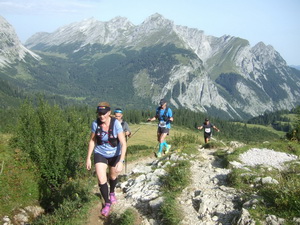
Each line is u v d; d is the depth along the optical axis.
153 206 6.34
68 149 11.76
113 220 6.09
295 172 8.45
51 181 11.31
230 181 7.49
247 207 5.56
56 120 12.57
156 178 8.38
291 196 5.33
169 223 5.54
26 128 12.46
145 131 79.69
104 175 6.11
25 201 10.13
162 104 12.09
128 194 7.84
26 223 9.24
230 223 5.29
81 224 6.04
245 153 10.54
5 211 9.37
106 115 5.88
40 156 11.33
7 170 10.74
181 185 7.61
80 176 11.62
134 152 19.08
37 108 13.09
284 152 10.99
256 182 7.11
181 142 18.38
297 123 14.87
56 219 6.61
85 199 7.18
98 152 6.16
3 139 12.52
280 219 4.79
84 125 12.91
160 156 12.41
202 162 10.52
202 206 6.03
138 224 5.88
